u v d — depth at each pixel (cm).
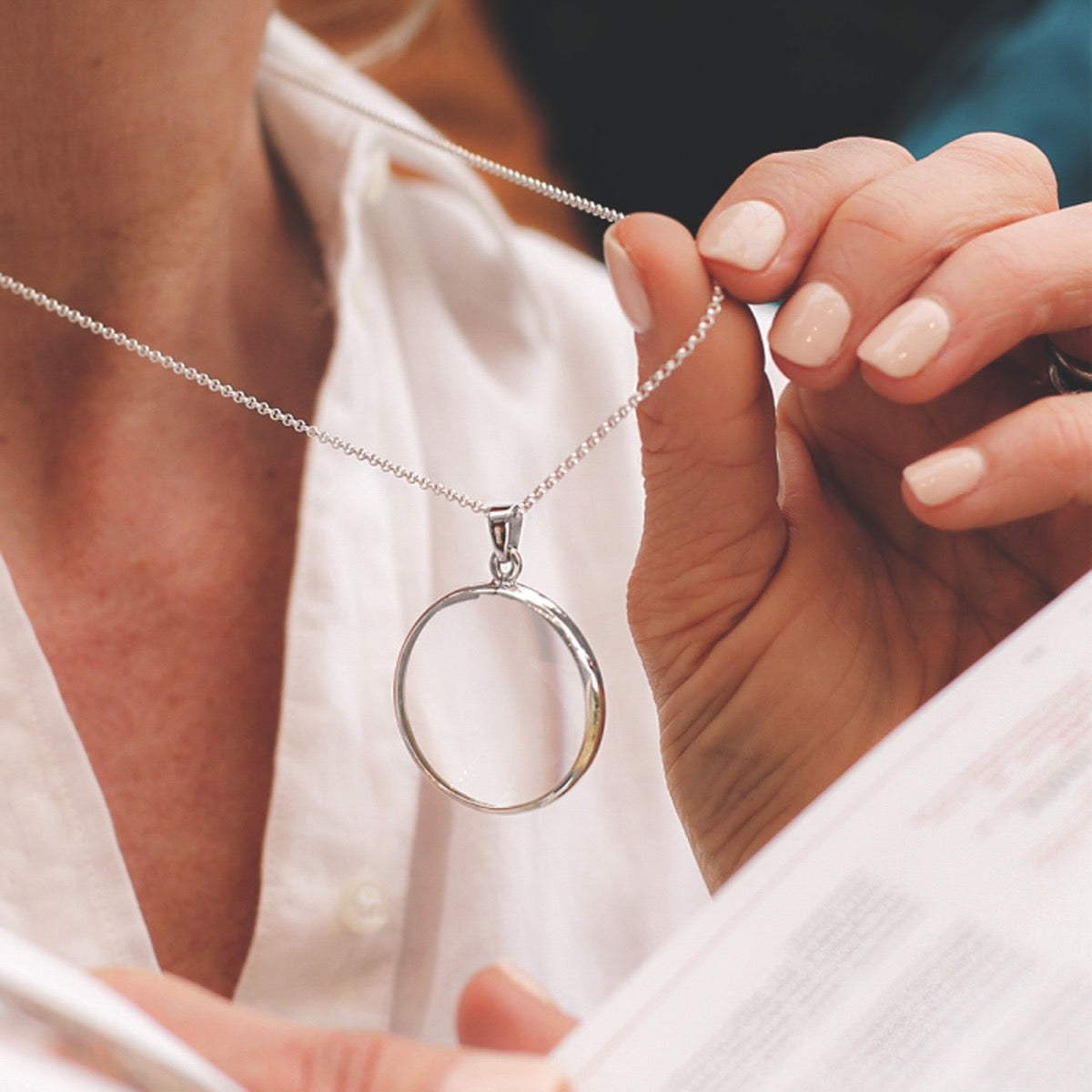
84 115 59
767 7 96
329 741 61
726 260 55
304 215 68
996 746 51
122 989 50
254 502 64
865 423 59
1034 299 55
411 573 65
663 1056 48
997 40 93
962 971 49
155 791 62
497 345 71
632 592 58
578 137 98
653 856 66
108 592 62
